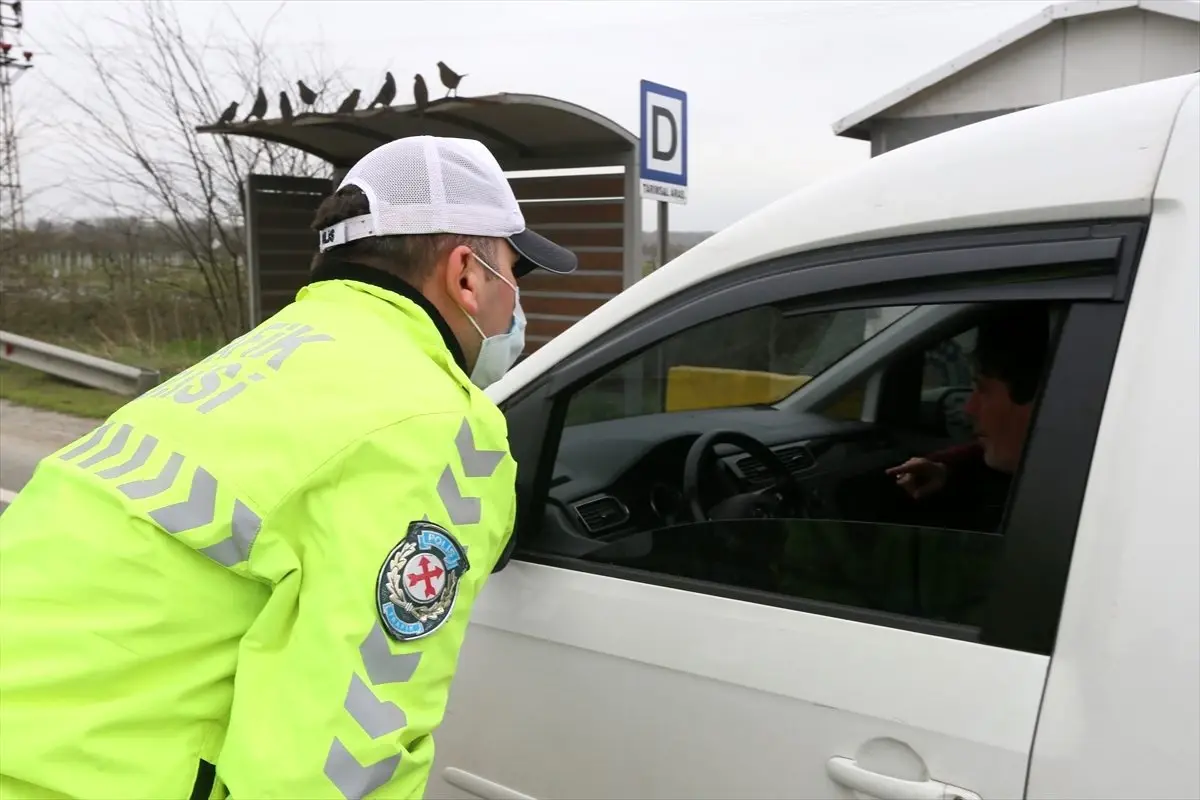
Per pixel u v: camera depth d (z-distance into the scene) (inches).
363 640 36.7
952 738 45.2
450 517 39.5
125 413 43.0
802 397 90.7
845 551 53.1
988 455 64.1
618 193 275.4
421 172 47.7
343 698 36.2
